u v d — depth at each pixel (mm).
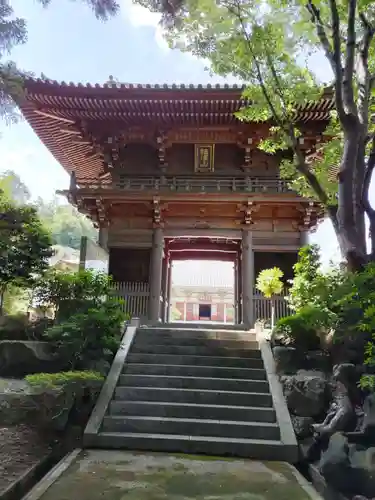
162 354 10672
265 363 9977
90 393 8492
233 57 10398
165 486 5719
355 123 9680
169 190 16141
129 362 10430
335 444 6395
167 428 7965
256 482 6008
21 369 9906
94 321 9578
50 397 7609
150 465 6621
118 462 6715
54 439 7668
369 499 5723
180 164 18047
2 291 12148
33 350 9883
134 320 13391
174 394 8930
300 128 16719
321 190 10547
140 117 16734
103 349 10055
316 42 10898
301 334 9828
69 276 11312
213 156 17875
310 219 16781
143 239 16938
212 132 17734
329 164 12758
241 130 17234
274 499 5387
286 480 6125
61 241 41875
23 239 11719
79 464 6547
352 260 9234
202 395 8906
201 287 44344
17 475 6027
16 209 11664
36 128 17781
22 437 7469
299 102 11375
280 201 16047
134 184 17250
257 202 16234
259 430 7828
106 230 17047
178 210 17078
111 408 8484
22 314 11977
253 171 17781
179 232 16984
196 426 7938
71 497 5246
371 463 5980
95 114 16531
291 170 13125
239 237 16859
